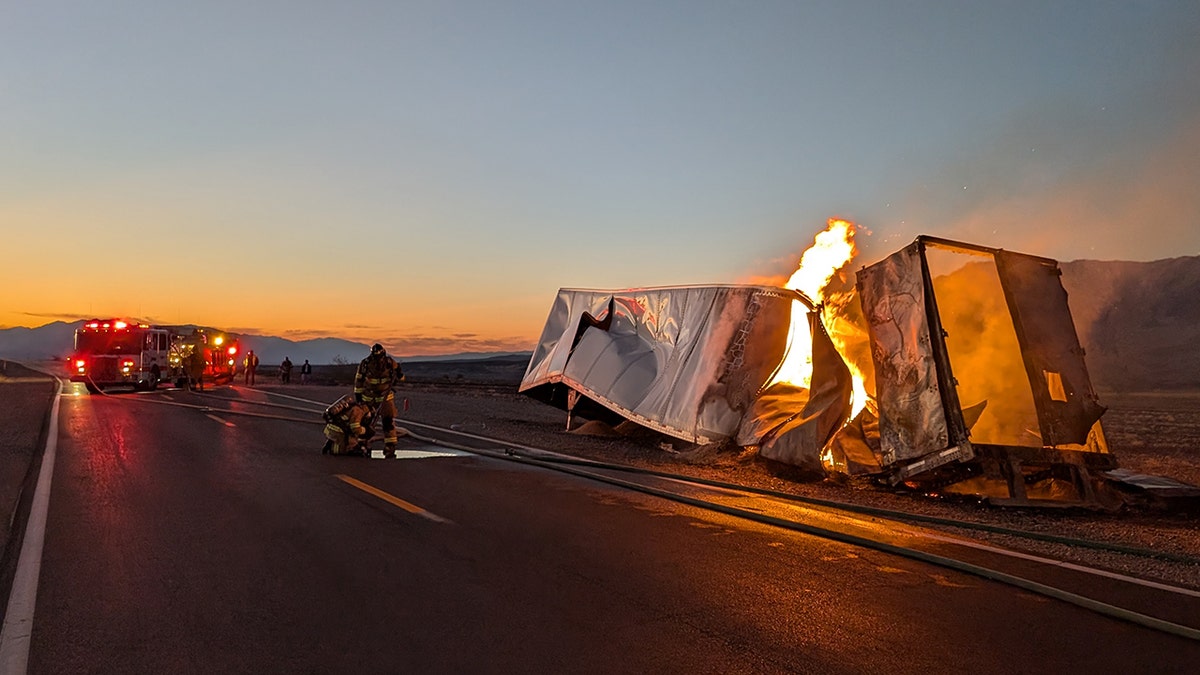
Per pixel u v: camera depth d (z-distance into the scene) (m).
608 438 15.29
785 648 4.29
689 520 7.64
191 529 7.00
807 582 5.55
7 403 23.70
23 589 5.24
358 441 12.14
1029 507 8.70
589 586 5.39
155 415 19.14
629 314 15.98
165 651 4.19
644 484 9.84
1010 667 4.07
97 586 5.31
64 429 15.64
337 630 4.50
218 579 5.48
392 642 4.32
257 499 8.42
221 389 34.19
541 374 16.75
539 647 4.26
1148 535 7.46
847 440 10.73
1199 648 4.38
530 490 9.23
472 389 39.38
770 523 7.53
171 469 10.45
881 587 5.47
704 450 12.18
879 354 10.19
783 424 11.56
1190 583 5.73
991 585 5.58
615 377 14.68
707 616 4.80
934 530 7.52
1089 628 4.68
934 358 9.37
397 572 5.68
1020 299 9.93
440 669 3.96
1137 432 18.83
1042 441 9.57
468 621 4.67
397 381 12.53
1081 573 5.94
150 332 31.53
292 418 18.27
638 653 4.19
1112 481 9.47
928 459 9.30
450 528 7.12
